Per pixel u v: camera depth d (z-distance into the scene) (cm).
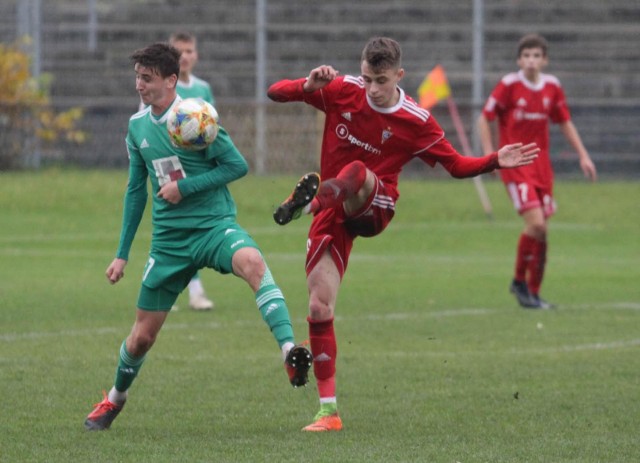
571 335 3162
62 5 9594
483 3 9419
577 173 8281
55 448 1823
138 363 1978
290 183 7306
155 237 1950
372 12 9450
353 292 4084
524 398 2300
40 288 4041
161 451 1800
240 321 3362
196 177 1900
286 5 9450
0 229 5938
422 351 2884
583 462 1745
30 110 7806
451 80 8900
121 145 8206
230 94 9044
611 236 6116
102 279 4328
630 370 2620
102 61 9169
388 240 5894
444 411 2167
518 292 3762
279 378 2500
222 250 1894
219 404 2225
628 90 8856
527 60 3856
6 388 2342
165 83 1919
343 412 2158
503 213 6838
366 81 2011
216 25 9256
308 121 7675
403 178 7894
